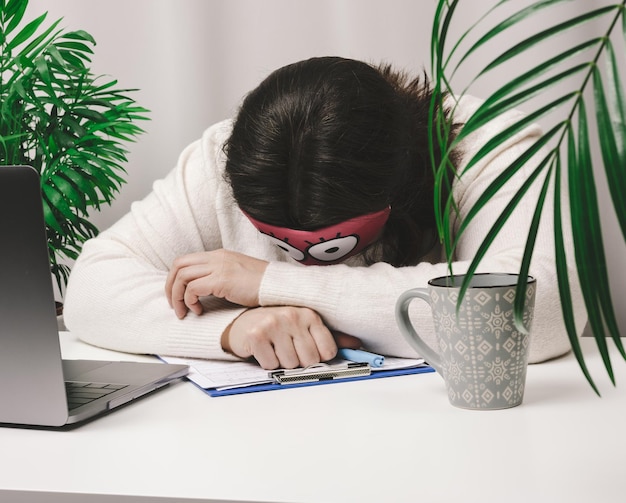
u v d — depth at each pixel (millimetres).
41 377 772
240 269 1070
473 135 1243
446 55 1771
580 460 637
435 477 615
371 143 991
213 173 1396
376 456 669
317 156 968
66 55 1688
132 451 716
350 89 1006
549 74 1728
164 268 1338
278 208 1017
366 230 1062
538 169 479
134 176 1920
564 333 995
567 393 842
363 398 858
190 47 1864
